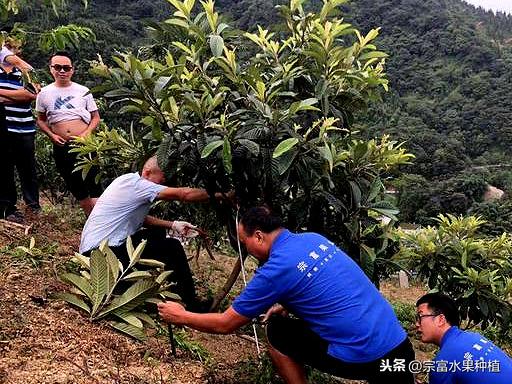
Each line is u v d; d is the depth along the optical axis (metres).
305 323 2.74
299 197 3.35
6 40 4.30
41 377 2.46
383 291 9.74
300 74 3.43
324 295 2.55
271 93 3.30
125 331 3.06
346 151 3.40
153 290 3.13
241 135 3.08
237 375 3.15
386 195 3.62
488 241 4.77
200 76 3.41
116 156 4.07
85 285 3.16
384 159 3.48
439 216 4.83
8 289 3.14
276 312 3.02
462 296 4.36
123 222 3.44
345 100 3.55
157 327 3.32
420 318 3.15
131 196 3.40
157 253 3.53
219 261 6.62
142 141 3.65
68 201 6.66
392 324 2.61
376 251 3.66
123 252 3.41
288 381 2.85
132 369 2.81
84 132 4.45
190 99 3.10
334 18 3.70
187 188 3.40
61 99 4.54
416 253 4.50
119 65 3.10
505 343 5.41
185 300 3.57
